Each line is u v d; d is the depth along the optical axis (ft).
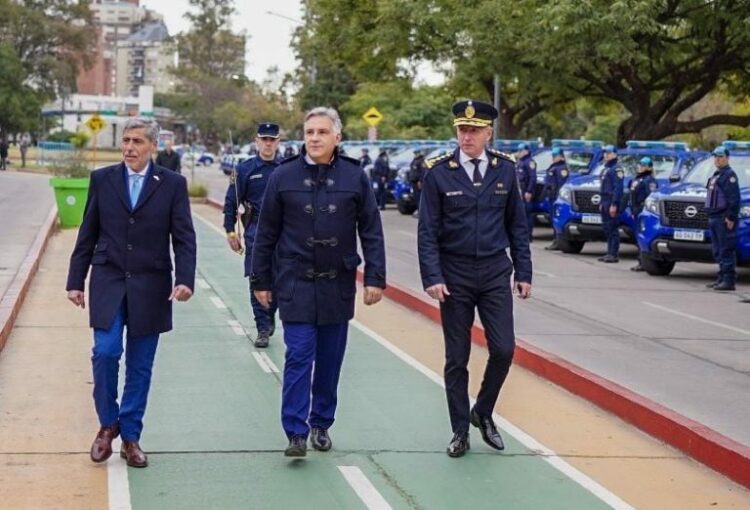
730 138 138.92
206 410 29.27
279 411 29.32
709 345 40.98
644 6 89.30
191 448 25.62
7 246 67.77
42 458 24.50
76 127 367.66
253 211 37.09
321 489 22.85
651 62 103.40
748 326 46.03
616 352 38.63
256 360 35.99
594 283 59.98
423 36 108.47
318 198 24.17
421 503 22.20
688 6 96.43
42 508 21.27
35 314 43.57
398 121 202.49
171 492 22.40
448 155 25.04
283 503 21.94
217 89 332.80
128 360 23.73
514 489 23.27
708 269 69.67
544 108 127.85
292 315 24.09
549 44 92.43
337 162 24.56
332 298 24.29
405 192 110.42
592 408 30.76
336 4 119.24
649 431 28.07
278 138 37.14
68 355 35.83
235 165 37.65
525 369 35.81
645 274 65.51
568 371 32.91
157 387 31.81
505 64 100.89
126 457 24.09
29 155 297.12
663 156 81.76
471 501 22.41
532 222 87.71
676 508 22.47
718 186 57.98
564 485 23.67
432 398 31.30
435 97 198.29
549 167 83.66
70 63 327.67
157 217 23.30
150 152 23.57
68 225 83.46
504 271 24.90
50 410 28.71
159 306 23.52
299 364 24.32
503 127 129.39
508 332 24.80
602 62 97.81
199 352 37.11
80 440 25.98
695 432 26.09
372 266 24.63
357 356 37.17
